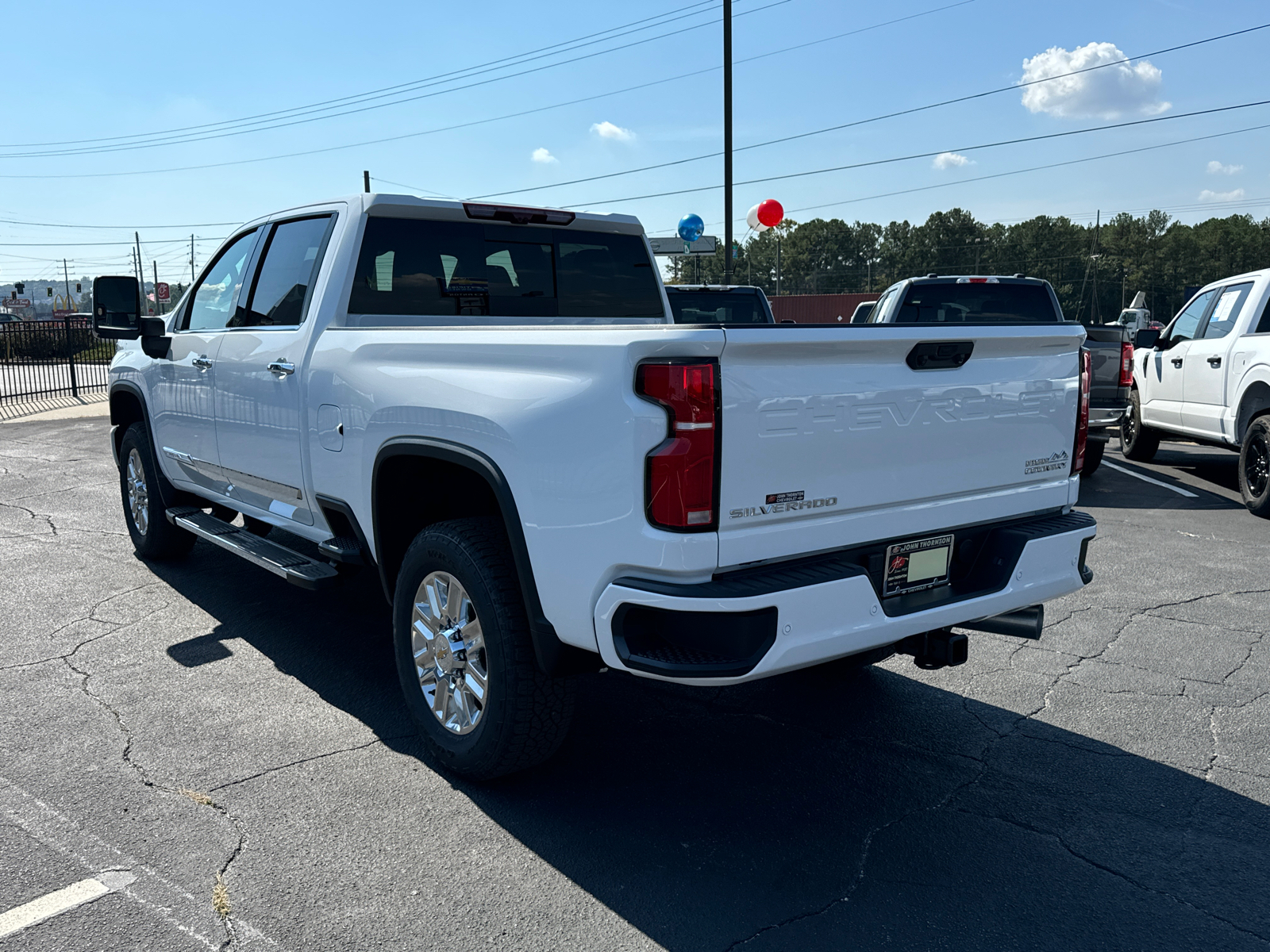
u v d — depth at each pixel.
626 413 2.59
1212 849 2.97
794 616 2.63
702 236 18.16
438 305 4.31
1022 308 9.54
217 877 2.75
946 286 9.48
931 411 3.02
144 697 4.08
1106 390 9.63
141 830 3.00
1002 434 3.25
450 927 2.54
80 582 5.80
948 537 3.18
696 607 2.52
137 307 5.47
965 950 2.46
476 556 3.16
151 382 5.65
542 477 2.84
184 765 3.46
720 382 2.53
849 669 3.94
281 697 4.09
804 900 2.68
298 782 3.34
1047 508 3.48
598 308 4.87
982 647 4.88
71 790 3.25
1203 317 9.95
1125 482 10.09
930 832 3.05
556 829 3.05
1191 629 5.15
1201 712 4.05
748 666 2.57
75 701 4.03
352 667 4.45
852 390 2.81
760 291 11.31
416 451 3.32
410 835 2.99
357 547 3.94
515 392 2.93
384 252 4.16
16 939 2.46
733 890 2.72
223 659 4.53
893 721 3.94
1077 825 3.11
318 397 3.92
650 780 3.40
